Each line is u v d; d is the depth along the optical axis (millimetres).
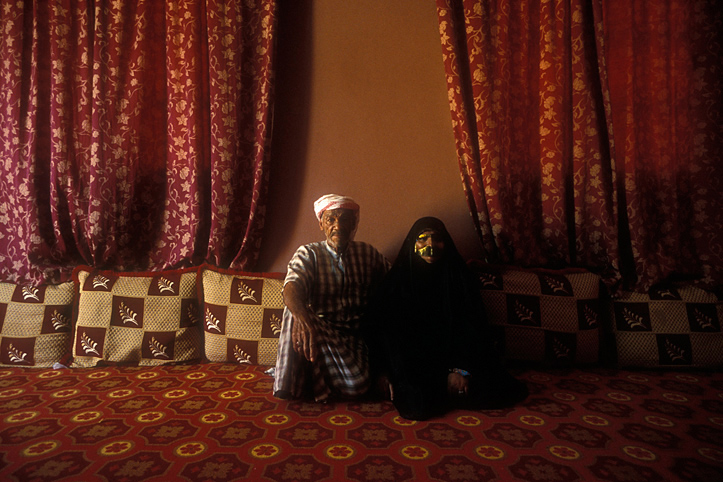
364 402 2012
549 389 2129
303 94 2842
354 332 2199
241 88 2689
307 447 1548
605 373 2367
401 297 2154
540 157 2674
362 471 1386
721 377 2283
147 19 2699
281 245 2850
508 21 2645
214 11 2619
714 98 2502
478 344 2014
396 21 2836
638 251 2502
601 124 2580
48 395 2023
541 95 2652
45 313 2521
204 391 2104
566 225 2619
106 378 2275
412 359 1999
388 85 2828
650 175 2619
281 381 1931
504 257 2605
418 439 1614
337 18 2842
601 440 1586
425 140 2816
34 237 2627
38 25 2680
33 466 1384
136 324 2475
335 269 2203
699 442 1557
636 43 2605
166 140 2770
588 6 2611
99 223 2615
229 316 2514
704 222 2520
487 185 2572
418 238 2141
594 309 2457
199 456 1471
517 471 1381
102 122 2633
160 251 2789
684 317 2410
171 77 2695
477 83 2564
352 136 2828
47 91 2709
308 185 2838
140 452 1491
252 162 2744
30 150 2645
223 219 2645
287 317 2059
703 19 2516
